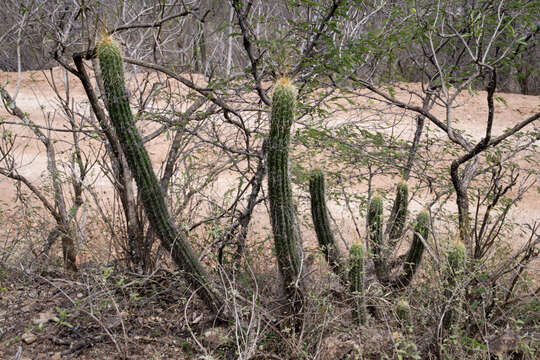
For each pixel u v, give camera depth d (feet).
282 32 11.31
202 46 14.05
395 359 8.27
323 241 10.09
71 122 11.95
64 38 11.27
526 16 11.69
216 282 10.69
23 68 25.32
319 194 9.91
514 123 33.65
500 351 8.32
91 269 10.99
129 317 10.09
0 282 11.21
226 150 11.89
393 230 11.46
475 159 11.35
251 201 11.29
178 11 13.84
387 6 13.26
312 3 9.69
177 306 10.69
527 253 10.22
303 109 11.53
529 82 41.91
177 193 12.26
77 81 41.68
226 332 9.44
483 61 10.44
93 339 9.49
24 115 11.56
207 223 12.01
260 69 12.03
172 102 11.76
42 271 12.17
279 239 8.60
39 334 9.52
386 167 12.99
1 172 11.91
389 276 10.64
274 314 9.68
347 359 8.26
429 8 12.80
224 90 10.87
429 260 9.82
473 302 9.16
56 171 12.22
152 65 10.07
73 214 11.98
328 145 11.70
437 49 13.41
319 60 10.39
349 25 12.96
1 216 12.60
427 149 14.14
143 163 8.60
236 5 9.86
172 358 9.07
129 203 11.38
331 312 9.00
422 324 9.37
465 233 10.40
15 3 12.14
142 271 11.45
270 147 8.07
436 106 36.11
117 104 8.24
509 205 10.87
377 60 12.23
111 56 8.11
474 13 12.26
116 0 12.72
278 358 8.73
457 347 8.00
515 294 9.46
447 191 13.05
